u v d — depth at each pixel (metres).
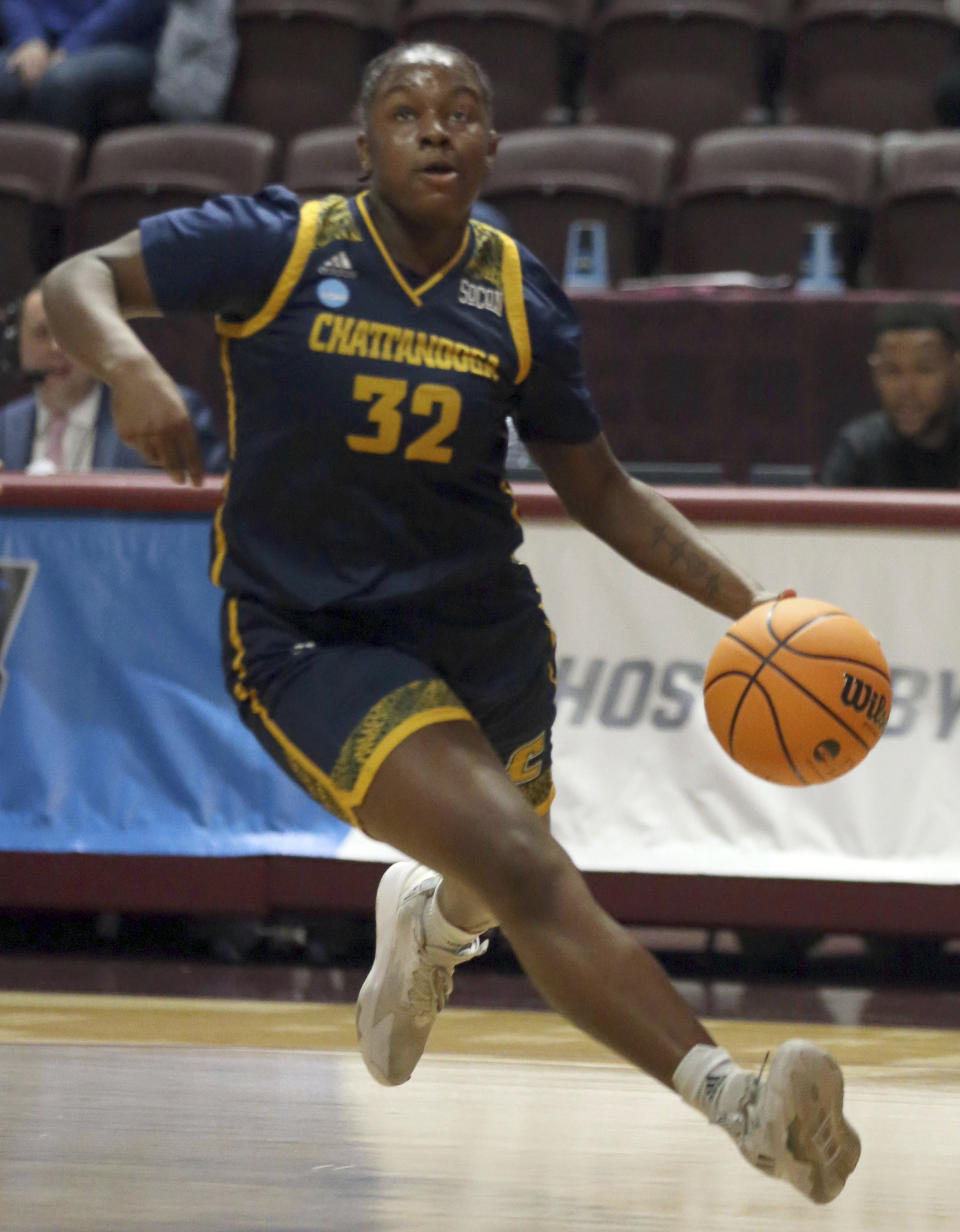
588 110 29.30
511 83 28.80
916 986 14.59
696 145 26.69
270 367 7.11
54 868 14.88
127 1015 12.42
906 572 14.38
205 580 15.02
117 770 14.98
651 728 14.63
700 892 14.47
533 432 7.75
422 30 28.94
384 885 8.70
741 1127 5.70
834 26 28.44
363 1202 6.67
